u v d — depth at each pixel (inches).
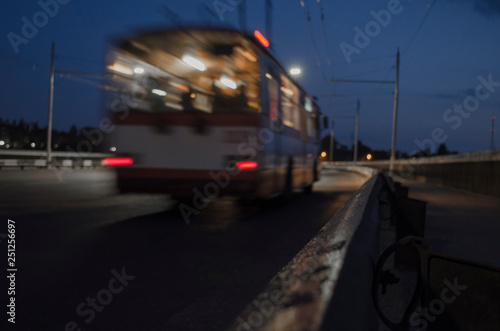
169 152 345.4
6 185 717.3
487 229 325.4
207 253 234.4
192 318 139.1
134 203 463.8
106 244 252.8
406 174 1316.4
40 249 235.1
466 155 734.5
